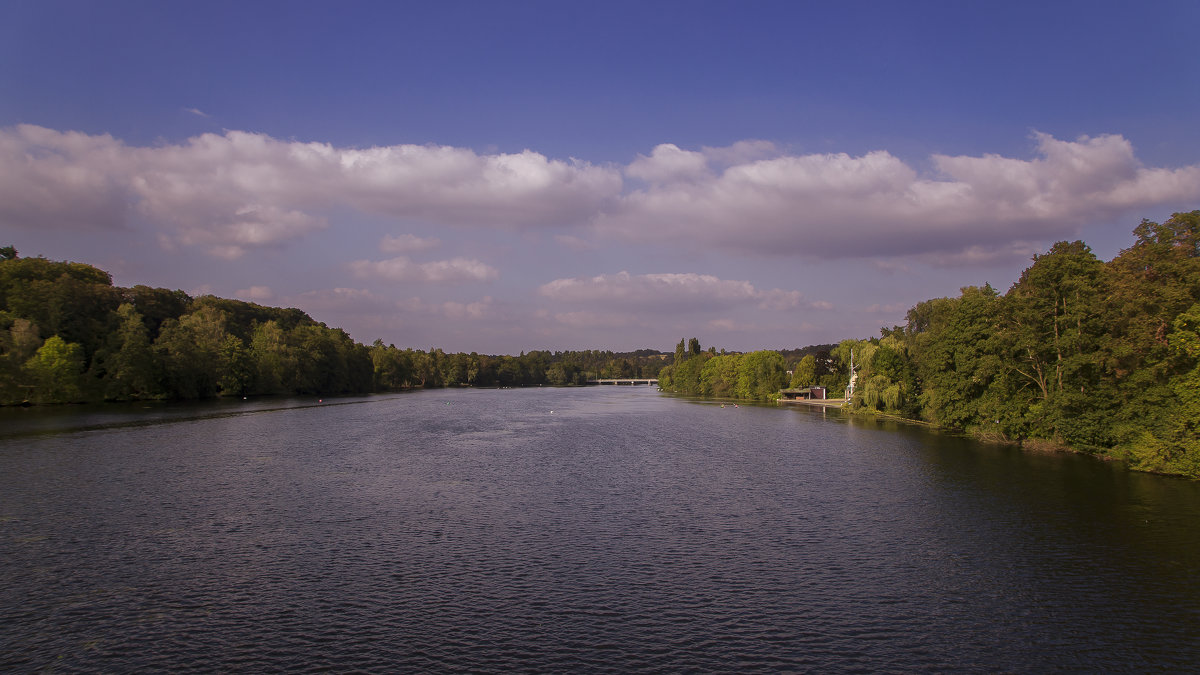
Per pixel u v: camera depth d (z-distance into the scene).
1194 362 61.50
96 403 137.12
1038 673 26.25
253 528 44.59
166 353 151.00
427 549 40.44
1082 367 74.69
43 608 31.55
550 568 37.31
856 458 76.44
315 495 54.59
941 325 111.25
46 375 125.00
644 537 43.22
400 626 29.86
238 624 29.97
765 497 54.91
